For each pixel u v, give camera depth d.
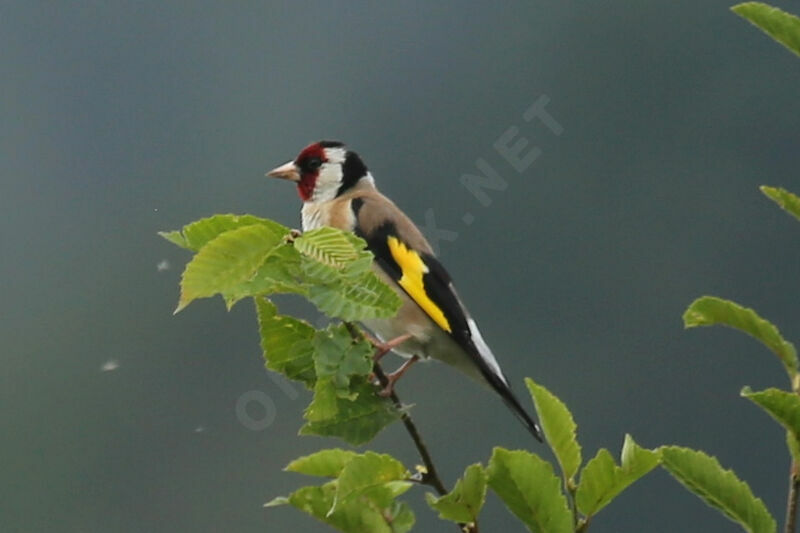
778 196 4.00
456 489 3.82
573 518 3.82
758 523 3.80
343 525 3.95
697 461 3.83
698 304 4.07
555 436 3.89
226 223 3.84
